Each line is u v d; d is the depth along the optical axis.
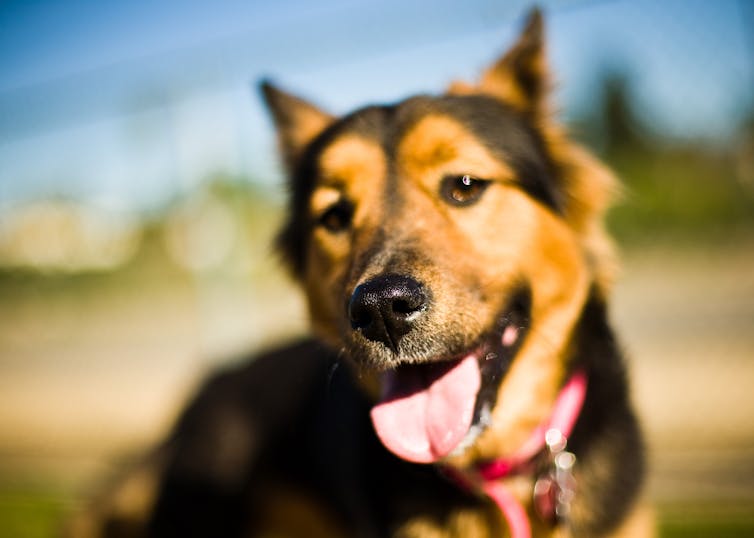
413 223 0.47
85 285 4.78
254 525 0.65
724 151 4.26
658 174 4.50
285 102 0.63
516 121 0.52
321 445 0.59
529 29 0.54
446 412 0.45
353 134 0.51
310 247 0.55
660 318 1.83
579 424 0.49
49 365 2.41
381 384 0.48
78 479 1.05
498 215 0.48
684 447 0.86
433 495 0.49
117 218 5.34
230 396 0.68
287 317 2.05
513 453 0.50
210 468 0.64
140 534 0.66
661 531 0.68
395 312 0.43
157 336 3.04
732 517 0.70
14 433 1.41
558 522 0.48
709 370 1.19
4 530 0.86
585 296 0.51
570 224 0.52
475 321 0.45
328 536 0.62
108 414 1.47
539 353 0.50
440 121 0.49
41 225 5.40
